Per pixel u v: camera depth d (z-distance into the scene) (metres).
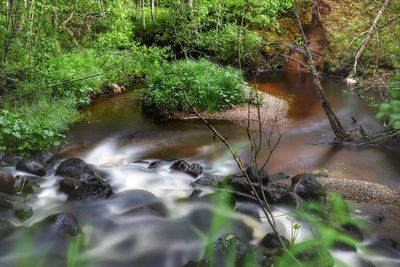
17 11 9.05
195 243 4.34
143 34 15.08
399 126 2.44
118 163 6.69
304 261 3.44
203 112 9.17
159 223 4.71
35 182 5.67
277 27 14.50
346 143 7.59
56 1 11.90
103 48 12.06
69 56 11.22
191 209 4.96
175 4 13.84
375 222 4.75
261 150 7.25
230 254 3.92
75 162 5.93
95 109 9.66
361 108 9.83
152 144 7.62
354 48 9.07
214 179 5.65
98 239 4.44
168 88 9.41
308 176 5.33
